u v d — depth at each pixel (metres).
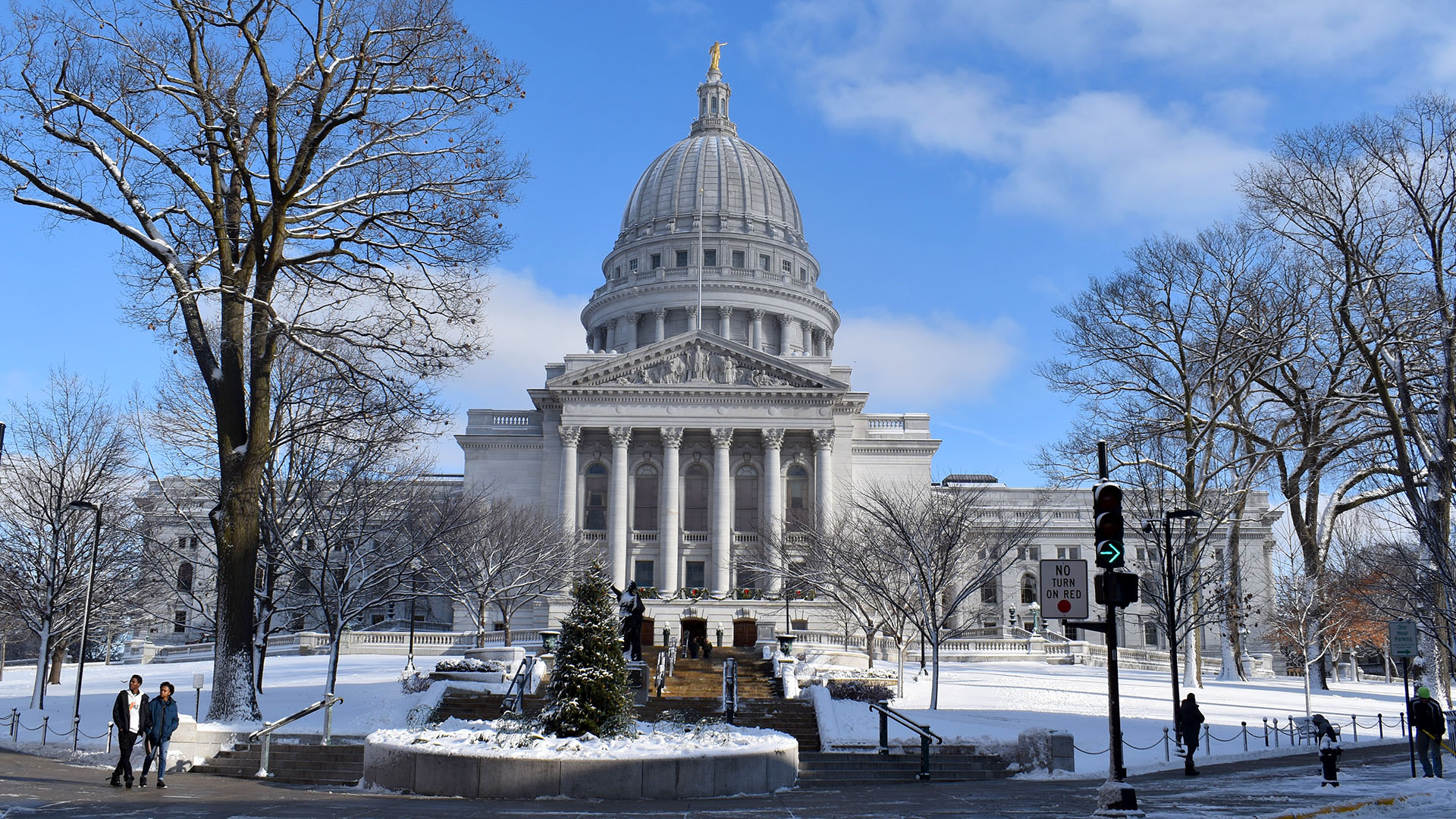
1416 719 25.20
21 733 37.91
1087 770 31.69
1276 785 24.47
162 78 30.38
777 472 101.44
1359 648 101.19
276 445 33.34
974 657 73.31
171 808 18.59
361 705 39.06
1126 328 60.38
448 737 24.80
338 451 46.41
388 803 20.36
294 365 44.12
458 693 39.56
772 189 152.38
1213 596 61.56
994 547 69.56
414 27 30.89
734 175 150.12
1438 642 43.62
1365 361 52.25
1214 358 56.53
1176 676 35.25
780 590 92.12
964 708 45.53
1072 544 106.75
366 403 39.47
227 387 31.34
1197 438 57.16
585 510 104.19
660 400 102.56
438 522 54.75
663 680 44.06
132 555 58.53
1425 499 46.69
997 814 18.70
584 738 24.52
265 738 27.75
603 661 25.22
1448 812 19.02
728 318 137.75
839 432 105.06
